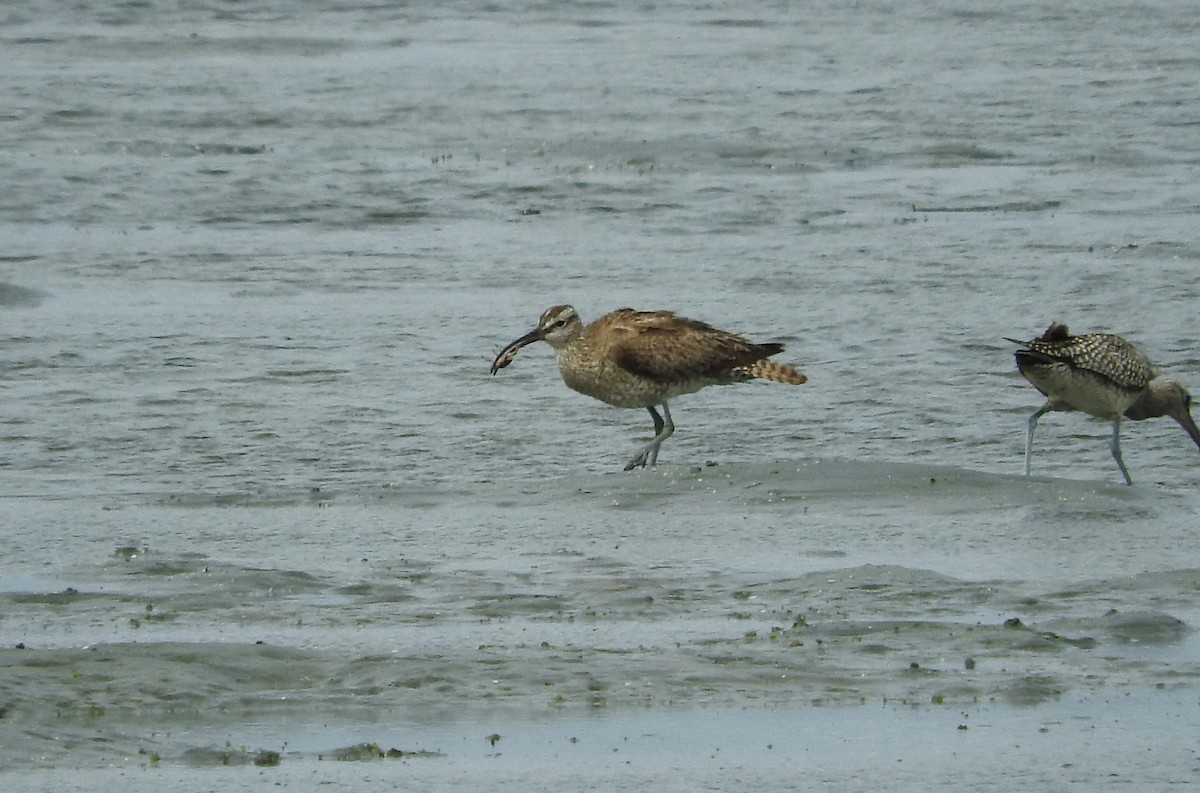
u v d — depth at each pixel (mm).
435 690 10484
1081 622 11875
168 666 10680
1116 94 37594
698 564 13391
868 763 9469
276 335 21609
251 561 13469
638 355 16906
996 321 22172
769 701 10391
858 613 12094
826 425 18312
